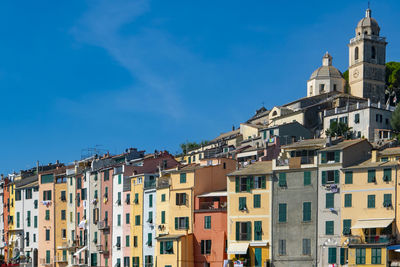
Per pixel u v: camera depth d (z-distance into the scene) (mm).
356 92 179750
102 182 148250
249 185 117750
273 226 114625
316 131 165375
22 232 169250
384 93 180375
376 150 110688
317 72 188625
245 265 115062
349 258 105312
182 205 125688
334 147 112438
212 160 130750
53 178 163000
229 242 118000
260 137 164500
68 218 158000
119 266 139500
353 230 107125
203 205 124125
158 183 131375
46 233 162250
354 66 180875
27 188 169625
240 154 150125
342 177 109500
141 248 133625
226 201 124250
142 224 134250
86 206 152000
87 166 159250
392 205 104312
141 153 160000
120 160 157750
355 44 181500
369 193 106500
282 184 114938
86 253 149625
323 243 109750
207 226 122125
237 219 117875
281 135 158375
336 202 109562
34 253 165500
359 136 154125
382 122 154500
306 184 113000
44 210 163625
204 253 121625
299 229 112312
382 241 103438
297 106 176625
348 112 157625
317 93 187125
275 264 113375
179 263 121250
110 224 143750
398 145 132125
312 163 113375
